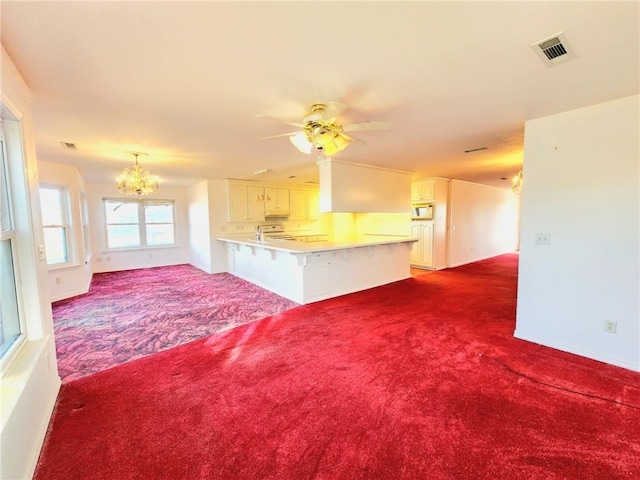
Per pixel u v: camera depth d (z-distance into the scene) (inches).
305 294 166.6
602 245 96.2
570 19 51.6
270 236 277.9
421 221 276.5
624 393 80.0
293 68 68.0
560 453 60.6
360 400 78.7
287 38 56.5
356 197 187.9
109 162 172.9
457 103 90.1
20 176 69.0
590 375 89.4
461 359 100.3
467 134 122.4
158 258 302.2
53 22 50.3
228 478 55.8
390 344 112.4
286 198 284.4
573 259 102.3
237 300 176.4
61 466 58.4
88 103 85.9
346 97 84.3
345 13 49.5
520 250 114.7
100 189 267.6
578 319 102.6
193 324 136.9
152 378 90.4
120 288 207.9
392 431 67.3
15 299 69.1
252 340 117.9
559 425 68.4
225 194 258.8
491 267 280.7
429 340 115.7
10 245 67.7
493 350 106.7
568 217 102.3
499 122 108.6
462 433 66.4
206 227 259.4
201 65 66.1
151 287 210.7
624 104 89.0
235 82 74.3
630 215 90.7
